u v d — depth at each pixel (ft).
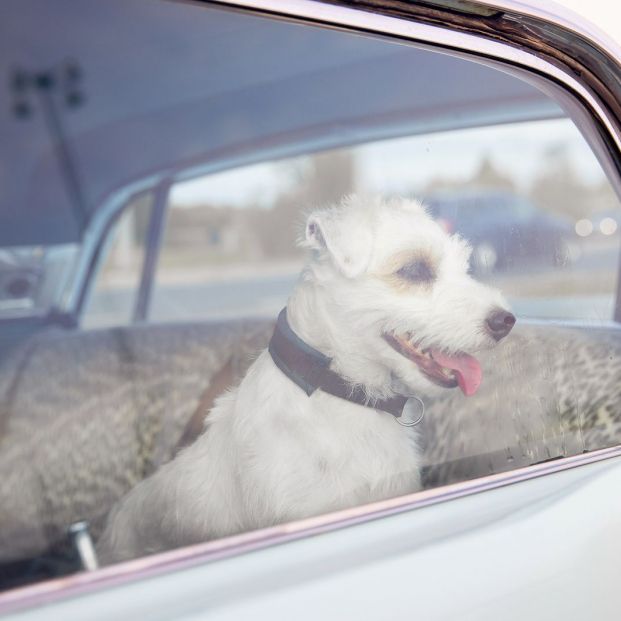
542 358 4.45
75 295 3.05
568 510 3.87
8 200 2.85
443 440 4.11
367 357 3.92
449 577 3.31
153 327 3.26
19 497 2.99
